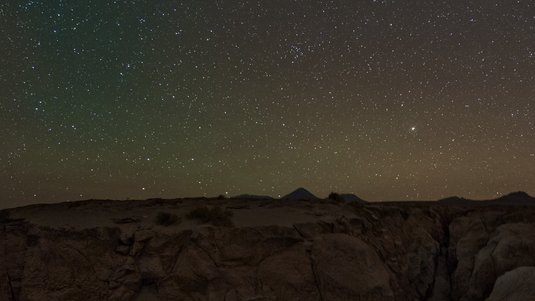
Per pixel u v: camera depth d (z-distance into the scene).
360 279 15.12
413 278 19.45
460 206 26.62
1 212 16.92
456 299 19.52
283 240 15.98
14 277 13.16
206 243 14.77
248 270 14.70
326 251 15.92
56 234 14.26
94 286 13.26
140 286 13.69
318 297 14.81
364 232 19.17
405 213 23.02
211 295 13.71
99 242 14.30
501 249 18.89
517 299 15.30
